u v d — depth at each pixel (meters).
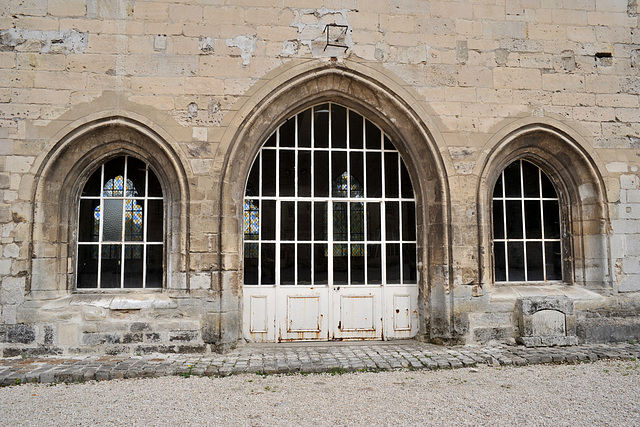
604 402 4.89
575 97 7.74
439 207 7.36
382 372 6.04
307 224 7.54
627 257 7.70
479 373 6.00
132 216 7.23
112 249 7.17
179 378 5.74
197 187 6.86
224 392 5.20
